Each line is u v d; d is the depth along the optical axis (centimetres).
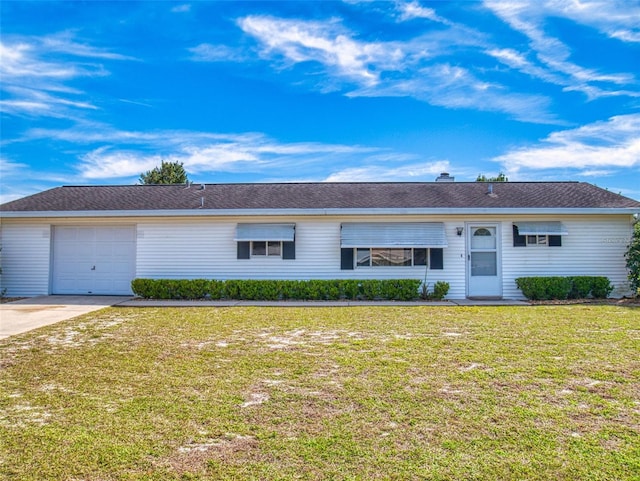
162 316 1133
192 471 360
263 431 436
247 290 1458
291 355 727
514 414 474
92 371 644
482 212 1478
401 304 1354
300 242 1534
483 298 1506
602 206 1488
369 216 1523
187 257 1547
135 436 425
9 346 806
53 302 1404
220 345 804
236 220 1545
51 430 439
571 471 357
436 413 478
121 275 1577
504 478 347
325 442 411
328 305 1334
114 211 1508
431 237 1488
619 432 429
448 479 346
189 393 547
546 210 1478
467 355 718
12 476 352
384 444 406
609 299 1462
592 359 689
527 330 921
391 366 657
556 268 1520
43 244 1584
